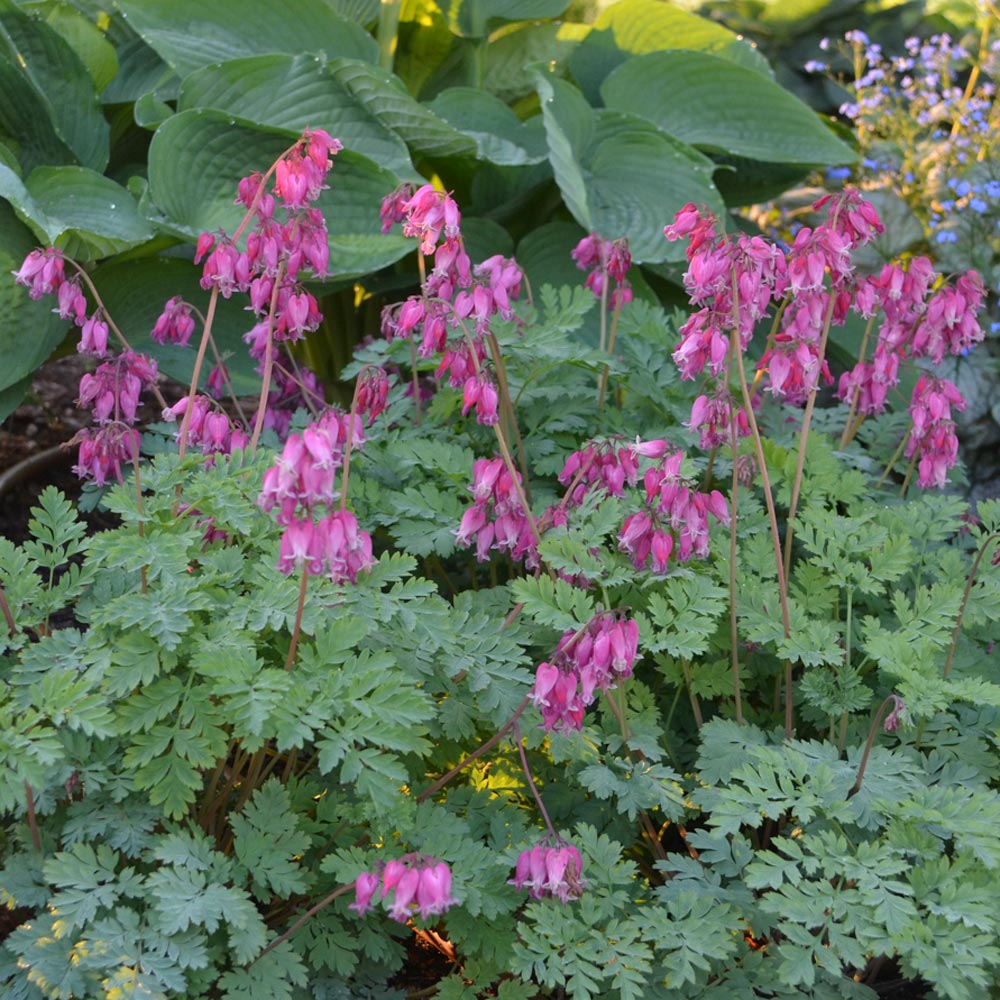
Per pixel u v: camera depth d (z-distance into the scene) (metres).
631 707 1.05
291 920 0.98
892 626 1.11
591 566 1.01
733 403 1.06
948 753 1.03
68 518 1.03
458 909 0.97
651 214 1.47
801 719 1.09
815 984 0.96
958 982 0.90
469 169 1.52
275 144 1.38
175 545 0.97
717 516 1.02
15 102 1.37
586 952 0.92
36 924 0.92
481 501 1.04
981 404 1.63
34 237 1.30
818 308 1.02
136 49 1.58
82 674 0.96
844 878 0.94
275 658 1.01
